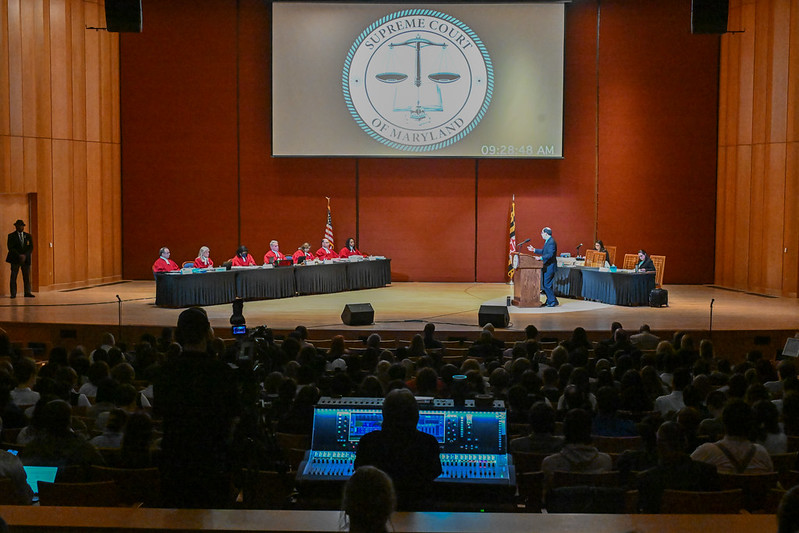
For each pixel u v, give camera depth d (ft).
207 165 77.15
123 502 18.61
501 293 70.18
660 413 24.99
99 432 22.85
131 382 28.96
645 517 12.26
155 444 21.59
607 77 76.02
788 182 68.23
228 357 19.58
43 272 68.80
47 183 68.80
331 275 69.92
